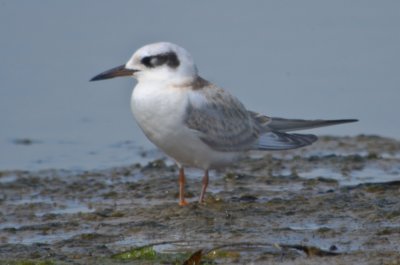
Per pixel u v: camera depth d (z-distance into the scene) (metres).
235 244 11.45
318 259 10.96
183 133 13.94
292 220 12.85
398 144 18.39
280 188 15.05
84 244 11.99
